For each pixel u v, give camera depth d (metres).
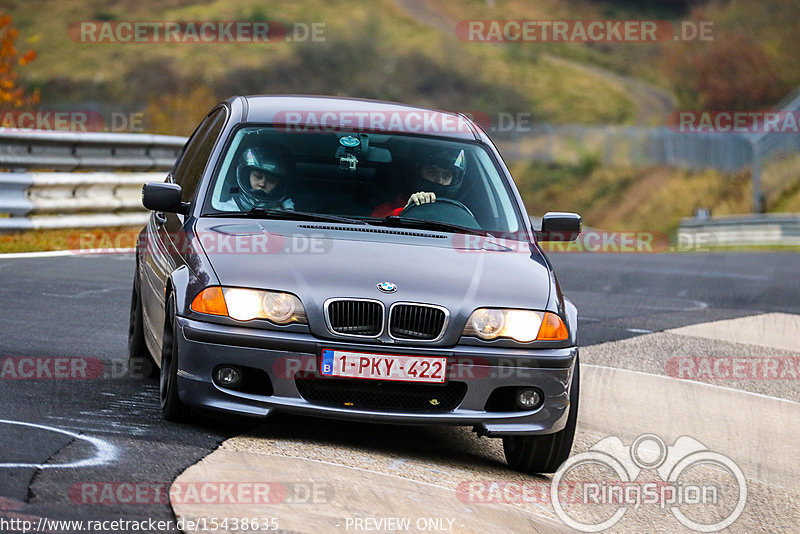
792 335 38.78
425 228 21.30
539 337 18.92
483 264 20.06
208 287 18.48
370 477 17.08
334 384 18.25
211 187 21.28
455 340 18.47
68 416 18.86
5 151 45.81
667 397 27.70
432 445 20.48
